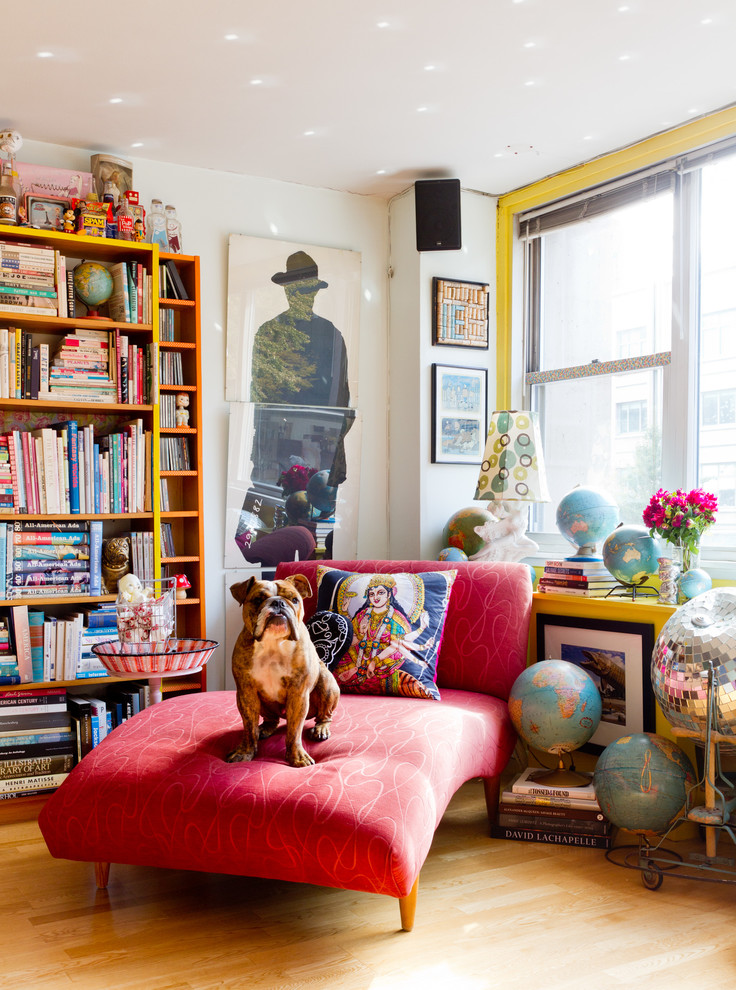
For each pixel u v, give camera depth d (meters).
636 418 3.84
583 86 3.22
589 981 1.99
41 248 3.49
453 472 4.38
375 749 2.35
